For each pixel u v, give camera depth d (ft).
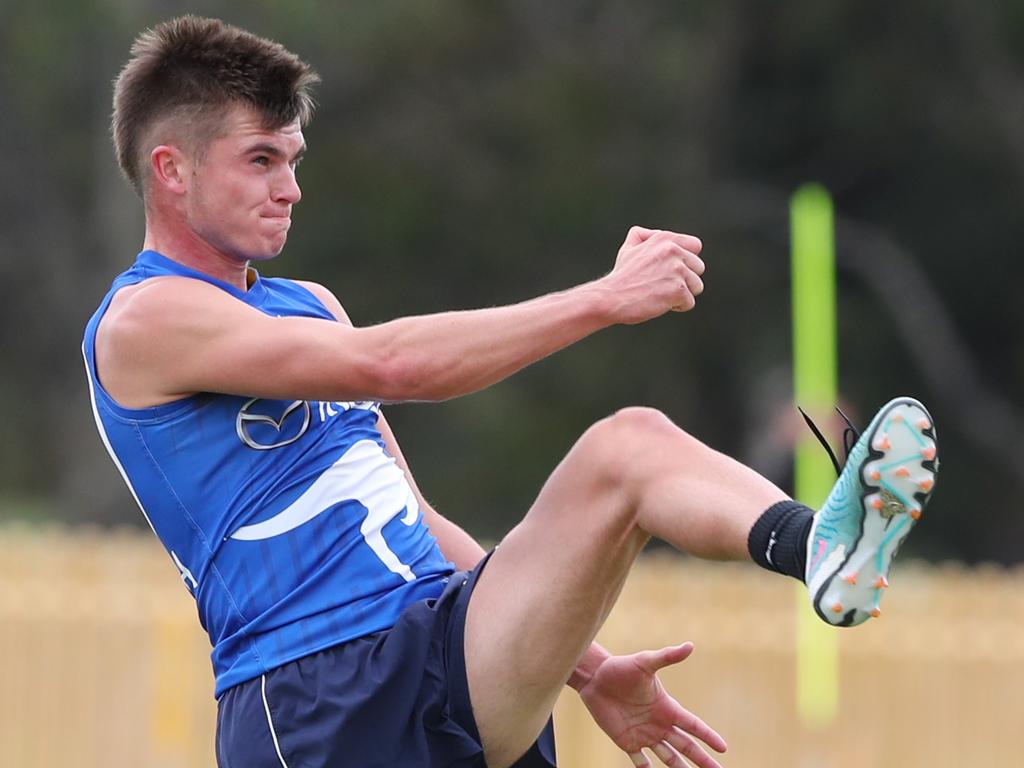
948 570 164.86
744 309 245.86
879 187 262.88
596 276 241.55
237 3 234.38
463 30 249.14
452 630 46.21
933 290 261.85
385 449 51.08
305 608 45.91
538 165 243.81
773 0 252.83
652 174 243.19
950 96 252.83
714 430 250.57
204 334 44.93
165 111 46.42
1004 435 255.29
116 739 106.01
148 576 109.09
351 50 240.94
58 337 261.65
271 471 46.11
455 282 247.29
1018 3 247.70
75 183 258.16
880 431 39.29
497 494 235.40
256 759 45.57
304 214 246.47
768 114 261.03
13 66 249.34
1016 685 110.11
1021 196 255.29
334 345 44.27
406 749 45.19
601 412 238.68
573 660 45.93
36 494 264.72
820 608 40.14
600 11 253.44
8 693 106.22
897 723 109.81
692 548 42.63
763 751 108.37
